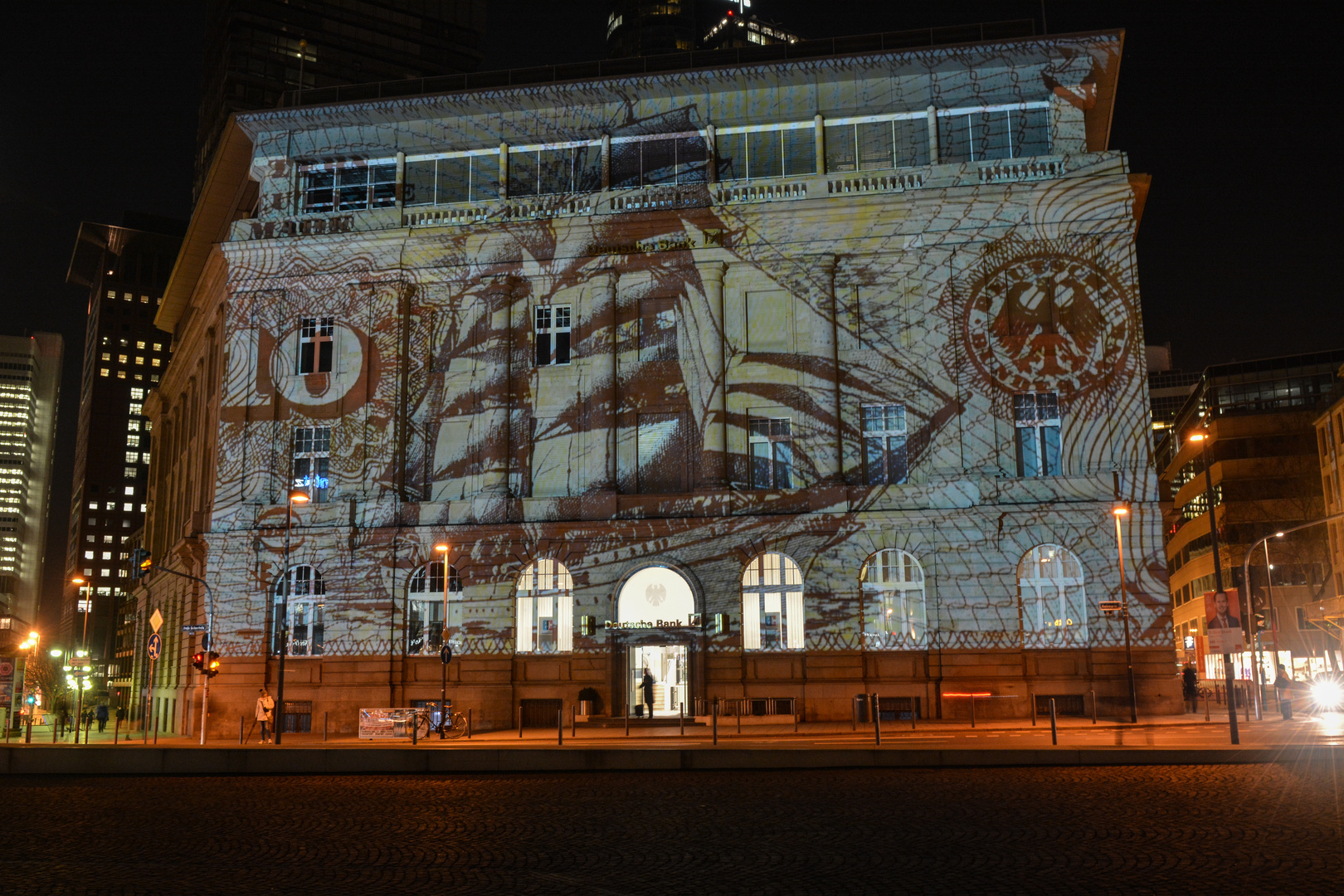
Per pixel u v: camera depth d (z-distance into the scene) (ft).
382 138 167.02
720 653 143.74
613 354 154.20
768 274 152.97
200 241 213.66
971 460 146.00
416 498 157.38
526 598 150.61
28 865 42.57
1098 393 146.00
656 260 154.51
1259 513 307.58
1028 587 142.61
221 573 155.94
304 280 161.99
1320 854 40.52
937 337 148.66
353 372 159.43
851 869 39.83
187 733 174.50
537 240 156.97
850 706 140.87
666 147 161.17
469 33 494.18
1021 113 155.74
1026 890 35.70
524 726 146.41
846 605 143.13
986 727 121.49
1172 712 137.39
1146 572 140.56
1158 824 48.34
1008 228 149.07
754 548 146.00
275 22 450.71
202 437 199.72
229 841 48.06
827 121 158.92
